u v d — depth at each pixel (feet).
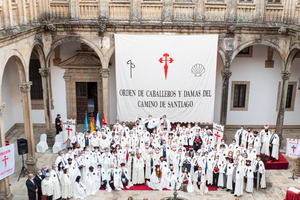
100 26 62.49
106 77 66.85
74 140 61.00
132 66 65.21
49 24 62.03
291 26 61.67
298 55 74.69
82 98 77.10
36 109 77.41
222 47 65.46
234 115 78.54
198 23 63.62
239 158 53.98
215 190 54.39
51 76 75.00
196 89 66.74
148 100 67.21
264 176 54.39
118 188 53.93
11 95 75.51
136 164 54.85
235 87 77.10
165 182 54.39
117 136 62.03
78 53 72.69
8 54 46.93
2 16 45.52
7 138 72.38
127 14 63.41
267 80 76.54
